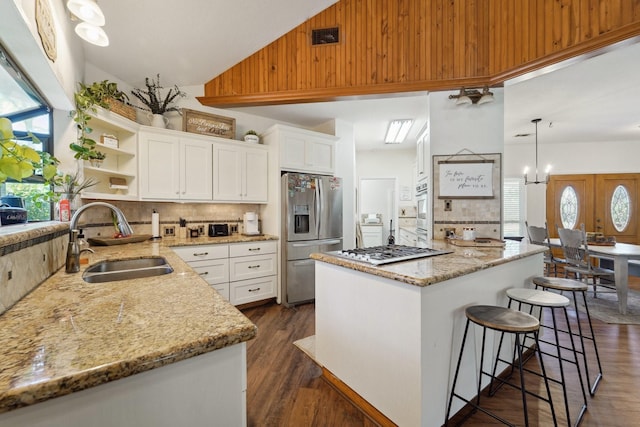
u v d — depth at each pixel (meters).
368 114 3.89
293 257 3.47
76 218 1.43
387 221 6.87
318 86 2.84
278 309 3.35
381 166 6.10
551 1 2.23
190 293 1.06
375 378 1.54
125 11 2.18
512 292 1.79
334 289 1.83
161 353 0.62
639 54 2.39
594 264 5.15
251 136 3.64
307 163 3.76
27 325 0.77
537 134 4.98
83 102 2.16
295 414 1.62
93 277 1.42
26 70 1.65
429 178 2.86
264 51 2.96
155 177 2.92
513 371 2.00
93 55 2.57
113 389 0.60
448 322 1.48
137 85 3.12
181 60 2.81
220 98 3.08
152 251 2.18
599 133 4.93
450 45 2.64
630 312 3.20
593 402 1.70
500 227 2.75
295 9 2.66
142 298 1.00
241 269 3.27
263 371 2.04
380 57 2.73
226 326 0.76
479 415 1.60
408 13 2.70
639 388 1.83
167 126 3.17
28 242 1.08
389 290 1.46
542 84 2.95
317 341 1.98
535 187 5.72
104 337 0.69
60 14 1.82
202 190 3.22
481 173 2.77
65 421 0.55
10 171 0.70
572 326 2.84
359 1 2.78
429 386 1.37
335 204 3.86
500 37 2.51
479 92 2.69
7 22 1.27
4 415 0.50
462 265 1.59
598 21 2.02
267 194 3.75
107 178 2.71
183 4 2.22
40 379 0.52
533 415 1.59
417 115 3.92
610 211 5.49
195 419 0.69
